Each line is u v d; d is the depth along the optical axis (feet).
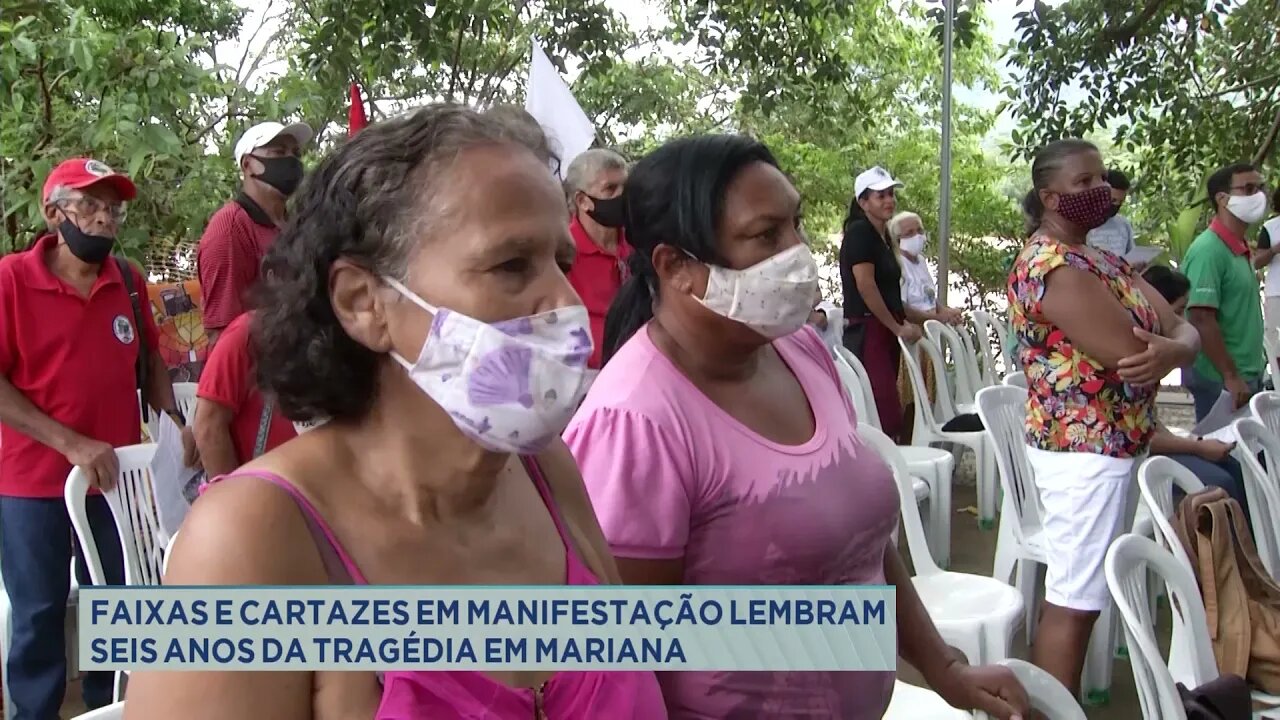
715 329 5.22
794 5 26.55
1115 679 12.15
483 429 3.28
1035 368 10.02
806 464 5.10
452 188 3.22
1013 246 30.19
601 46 27.27
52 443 10.41
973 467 21.08
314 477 3.28
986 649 9.55
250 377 3.50
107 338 11.06
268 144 12.16
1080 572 9.80
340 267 3.30
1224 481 12.46
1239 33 28.27
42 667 10.93
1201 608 8.24
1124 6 26.35
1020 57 27.89
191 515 3.15
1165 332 10.13
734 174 5.10
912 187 35.60
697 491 4.94
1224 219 15.97
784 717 4.79
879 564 5.50
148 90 18.60
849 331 18.25
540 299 3.34
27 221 17.65
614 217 12.87
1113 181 17.72
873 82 40.22
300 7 28.37
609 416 4.91
